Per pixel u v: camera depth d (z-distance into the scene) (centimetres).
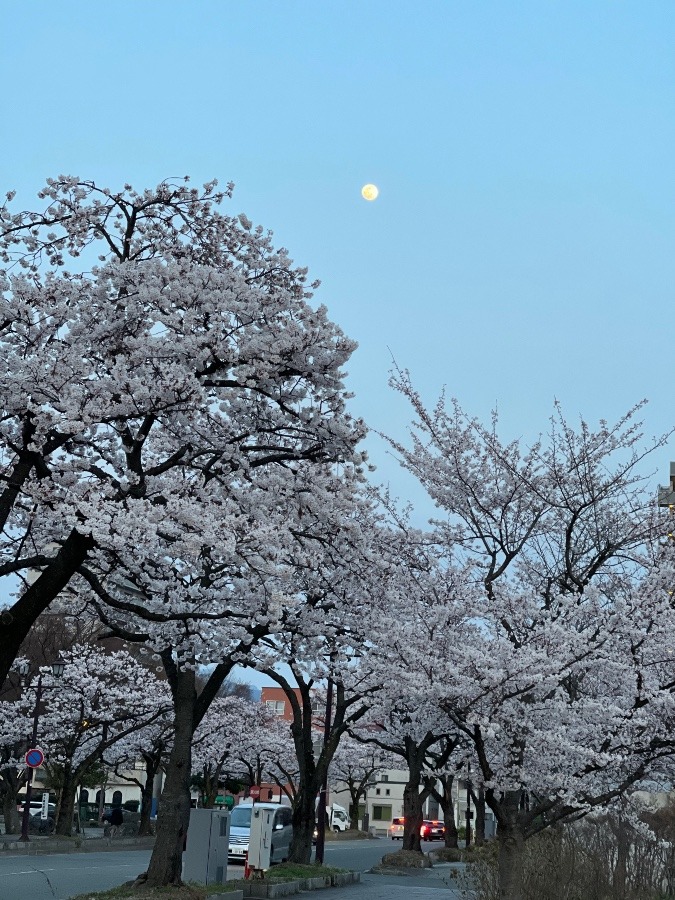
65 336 1326
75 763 4053
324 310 1352
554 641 1321
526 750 1319
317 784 2506
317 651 1794
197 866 1884
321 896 1997
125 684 3928
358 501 1427
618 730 1320
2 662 1206
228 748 4962
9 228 1445
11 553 1608
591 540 1645
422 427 1644
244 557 1209
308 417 1380
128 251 1498
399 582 1568
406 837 3241
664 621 1327
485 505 1638
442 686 1257
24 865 2456
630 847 1592
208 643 1617
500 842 1299
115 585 1481
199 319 1337
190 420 1350
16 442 1319
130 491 1285
